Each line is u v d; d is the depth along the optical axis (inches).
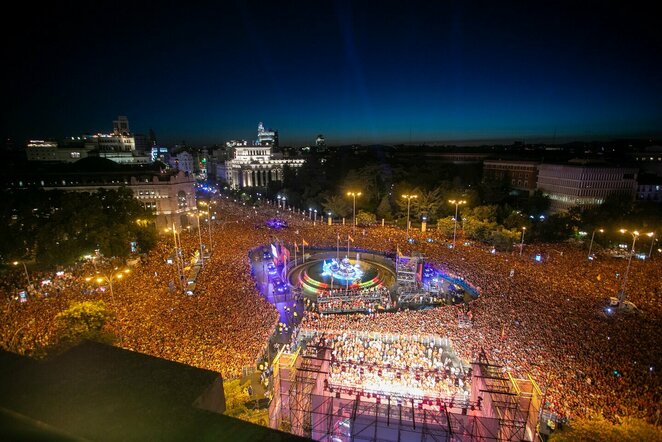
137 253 3053.6
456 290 2573.8
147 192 4414.4
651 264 2709.2
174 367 203.5
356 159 7332.7
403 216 4525.1
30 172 4554.6
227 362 1512.1
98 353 216.7
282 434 149.3
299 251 3550.7
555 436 964.0
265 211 5693.9
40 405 163.3
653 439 890.7
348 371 1510.8
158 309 1920.5
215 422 157.2
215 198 7293.3
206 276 2458.2
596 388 1296.8
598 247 3216.0
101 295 2095.2
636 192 4574.3
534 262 2780.5
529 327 1738.4
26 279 2434.8
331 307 2402.8
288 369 1266.0
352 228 4175.7
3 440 142.8
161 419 157.6
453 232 3663.9
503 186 5088.6
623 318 1819.6
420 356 1617.9
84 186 4303.6
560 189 4734.3
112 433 145.2
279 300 2559.1
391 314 2018.9
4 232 2447.1
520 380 1181.1
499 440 1077.1
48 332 1589.6
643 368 1393.9
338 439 1243.8
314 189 5880.9
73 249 2488.9
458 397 1370.6
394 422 1273.4
